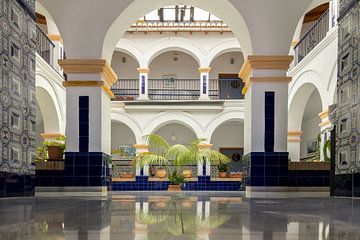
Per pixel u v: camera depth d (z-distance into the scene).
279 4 7.38
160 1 7.80
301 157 21.75
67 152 7.64
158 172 18.55
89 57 7.65
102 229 2.01
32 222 2.36
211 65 23.12
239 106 19.55
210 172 19.55
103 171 7.82
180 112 19.61
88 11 7.52
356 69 5.64
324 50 11.70
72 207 3.79
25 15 5.75
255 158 7.47
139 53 20.34
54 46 15.64
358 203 4.57
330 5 11.38
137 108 19.48
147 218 2.62
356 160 5.61
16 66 5.39
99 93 7.65
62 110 16.16
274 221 2.44
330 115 7.26
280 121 7.49
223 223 2.31
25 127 5.71
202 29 20.11
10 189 5.20
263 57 7.44
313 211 3.34
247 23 7.47
